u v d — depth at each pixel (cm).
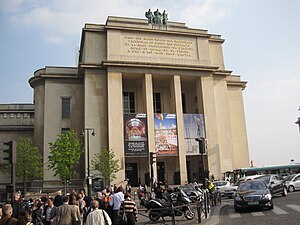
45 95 4597
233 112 5238
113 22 4625
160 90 5025
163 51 4697
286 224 1268
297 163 4453
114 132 4138
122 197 1290
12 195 1031
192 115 4528
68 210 951
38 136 4612
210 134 4528
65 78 4697
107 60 4359
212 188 2441
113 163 3850
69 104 4650
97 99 4328
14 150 1058
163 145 4275
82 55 4956
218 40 5166
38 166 4209
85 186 3894
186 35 4859
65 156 3731
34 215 1307
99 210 890
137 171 4553
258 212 1714
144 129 4262
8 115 5562
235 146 5084
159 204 1619
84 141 4216
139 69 4456
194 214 1688
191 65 4628
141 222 1736
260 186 1912
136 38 4638
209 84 4719
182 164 4272
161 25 4816
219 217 1653
